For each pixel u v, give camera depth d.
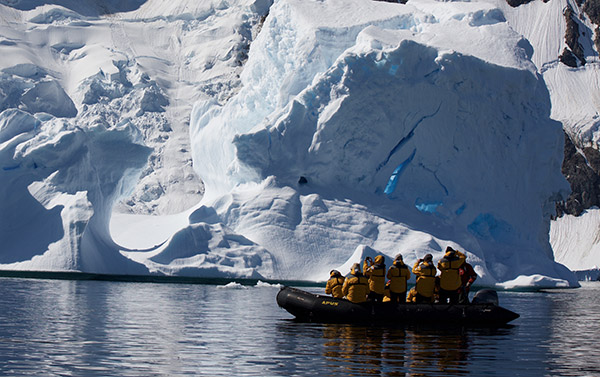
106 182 90.50
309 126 94.81
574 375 30.09
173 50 198.25
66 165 86.88
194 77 189.38
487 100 100.25
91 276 81.62
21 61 174.00
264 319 46.53
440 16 111.00
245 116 104.38
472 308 45.47
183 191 159.38
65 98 167.62
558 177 105.88
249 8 199.50
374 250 85.94
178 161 165.25
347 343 36.53
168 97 180.50
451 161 99.06
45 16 195.88
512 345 37.97
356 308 45.16
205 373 28.62
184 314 48.59
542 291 93.19
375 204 95.06
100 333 38.12
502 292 86.81
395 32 101.19
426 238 90.25
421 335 40.28
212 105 110.19
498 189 101.06
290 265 88.31
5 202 85.75
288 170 94.56
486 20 110.50
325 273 87.81
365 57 93.69
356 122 93.94
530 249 100.75
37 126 91.31
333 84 94.31
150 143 168.88
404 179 98.44
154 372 28.58
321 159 94.19
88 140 89.12
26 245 82.62
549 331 45.16
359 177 96.19
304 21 101.62
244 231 91.88
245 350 33.97
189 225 87.81
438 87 96.75
